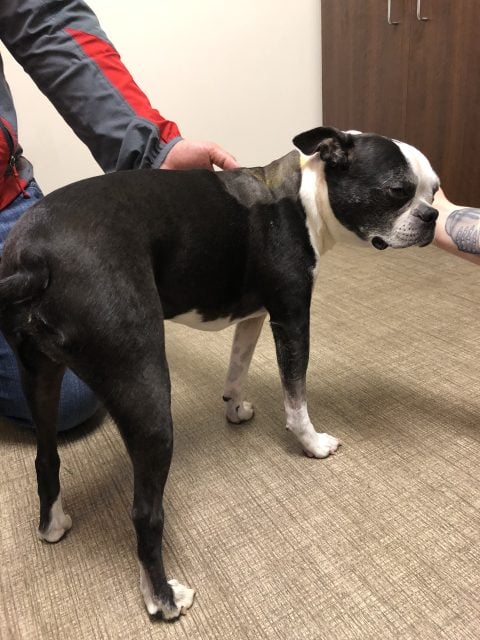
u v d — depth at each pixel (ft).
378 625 2.58
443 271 6.61
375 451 3.74
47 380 2.80
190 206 2.91
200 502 3.40
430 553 2.94
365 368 4.72
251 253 3.17
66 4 3.88
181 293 3.01
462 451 3.68
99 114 3.89
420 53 6.88
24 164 4.30
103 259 2.44
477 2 6.12
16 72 6.63
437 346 4.98
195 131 7.93
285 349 3.41
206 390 4.62
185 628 2.64
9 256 2.51
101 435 4.14
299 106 8.50
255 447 3.88
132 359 2.47
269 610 2.69
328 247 3.51
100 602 2.80
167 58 7.41
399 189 3.09
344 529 3.13
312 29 8.17
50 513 3.11
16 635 2.65
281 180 3.28
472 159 6.74
